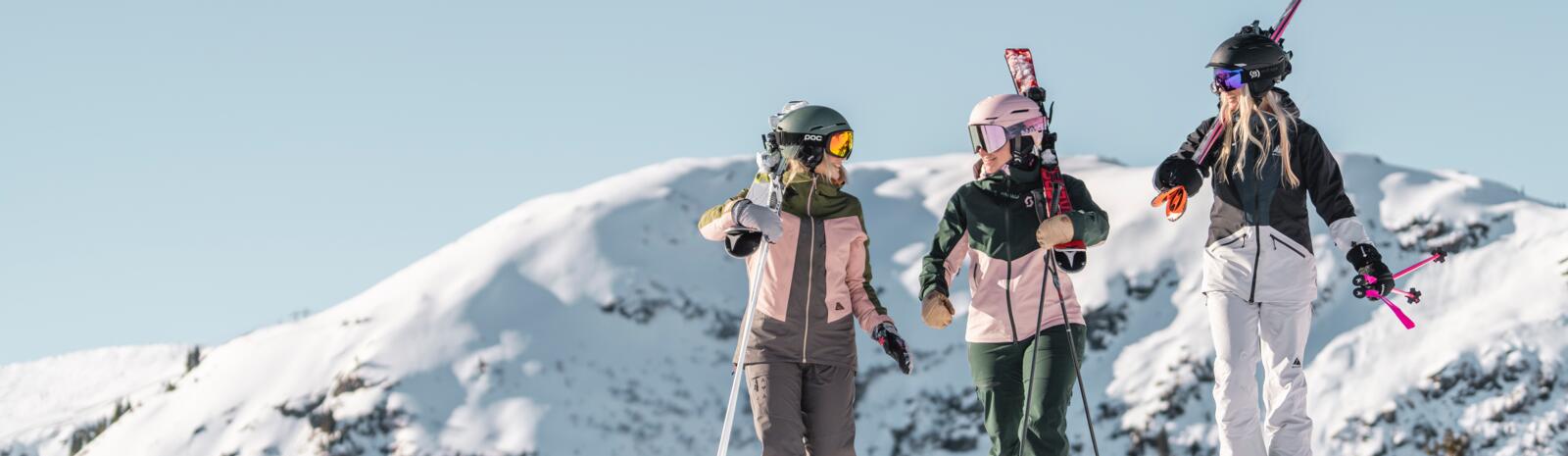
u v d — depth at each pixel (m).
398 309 47.56
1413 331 36.72
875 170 56.47
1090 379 39.31
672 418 42.19
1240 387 6.01
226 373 47.50
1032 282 6.30
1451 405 33.66
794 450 5.96
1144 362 38.97
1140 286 42.09
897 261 47.75
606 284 47.19
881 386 40.72
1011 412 6.25
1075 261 6.06
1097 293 42.16
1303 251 6.04
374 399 42.34
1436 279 39.12
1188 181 6.11
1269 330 6.06
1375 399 34.19
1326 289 38.69
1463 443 32.59
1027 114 6.35
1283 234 6.02
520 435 40.34
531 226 51.53
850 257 6.29
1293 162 6.05
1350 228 6.02
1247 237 6.03
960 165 55.88
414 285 49.19
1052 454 6.11
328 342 46.84
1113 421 37.25
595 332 45.31
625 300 46.53
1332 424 34.06
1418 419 33.47
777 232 5.82
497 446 40.09
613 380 43.31
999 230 6.38
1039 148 6.40
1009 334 6.31
